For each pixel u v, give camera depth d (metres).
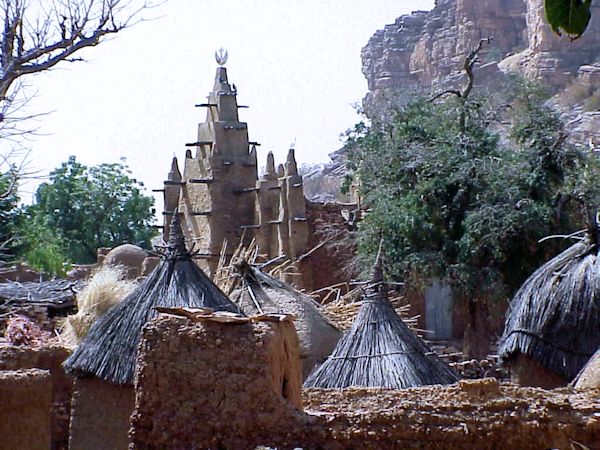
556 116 27.86
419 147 27.59
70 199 56.47
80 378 12.64
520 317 14.70
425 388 9.67
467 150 27.33
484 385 8.54
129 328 12.54
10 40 11.87
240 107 32.03
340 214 32.12
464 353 27.17
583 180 26.75
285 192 30.44
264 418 7.69
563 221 26.47
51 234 51.56
